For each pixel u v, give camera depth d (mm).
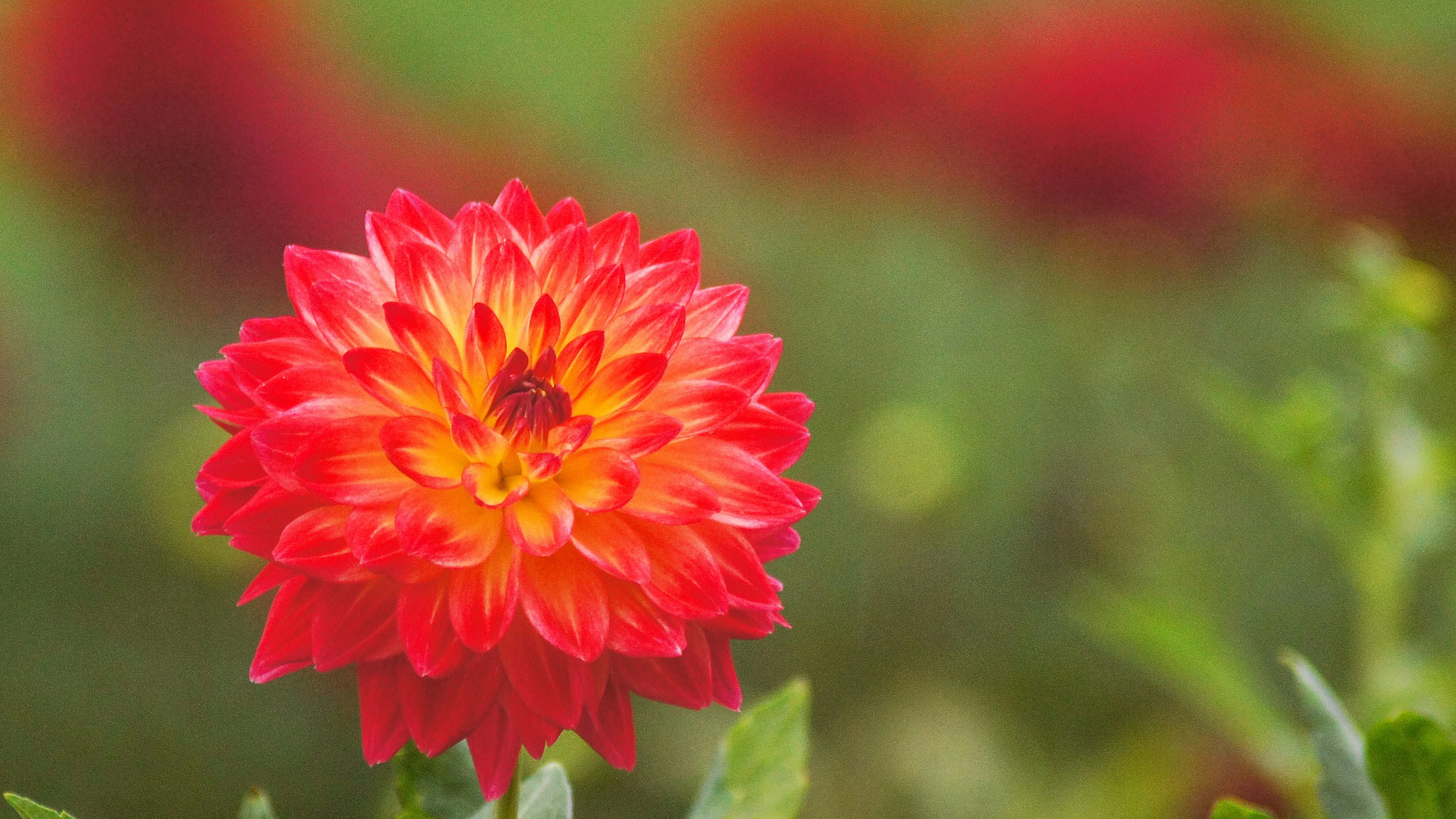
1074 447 2033
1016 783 1767
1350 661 1870
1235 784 1484
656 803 1684
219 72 1836
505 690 909
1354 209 2078
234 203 1874
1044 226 2025
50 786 1632
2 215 1974
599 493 918
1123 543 1931
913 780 1782
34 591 1820
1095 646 1925
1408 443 1143
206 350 2033
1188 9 2100
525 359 934
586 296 938
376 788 1703
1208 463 2061
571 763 1118
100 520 1881
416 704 904
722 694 923
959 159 2104
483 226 945
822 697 1891
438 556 901
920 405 2076
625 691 917
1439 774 927
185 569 1777
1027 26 2086
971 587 1998
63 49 1794
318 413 911
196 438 1688
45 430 1934
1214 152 2014
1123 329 2098
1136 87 1956
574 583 915
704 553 916
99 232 1904
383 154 1967
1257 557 1971
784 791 979
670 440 920
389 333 929
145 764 1687
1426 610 1688
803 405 945
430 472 914
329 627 903
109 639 1794
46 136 1833
